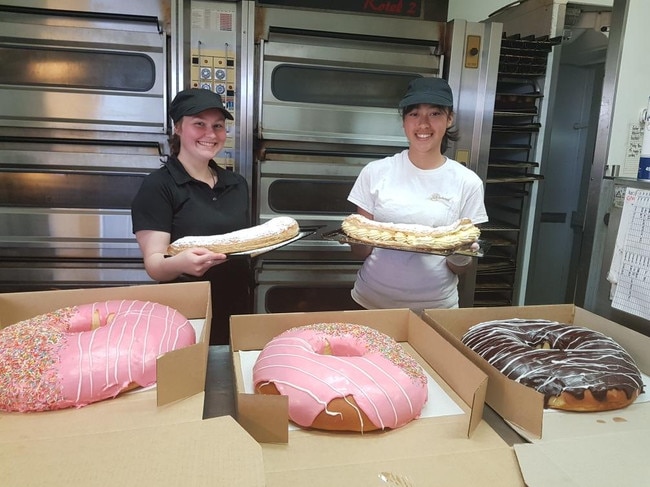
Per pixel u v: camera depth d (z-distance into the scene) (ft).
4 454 1.93
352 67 7.08
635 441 2.54
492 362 3.34
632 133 4.25
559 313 4.19
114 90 6.54
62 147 6.64
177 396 2.72
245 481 1.79
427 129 4.71
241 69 6.72
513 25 8.73
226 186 5.06
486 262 8.52
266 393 2.87
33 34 6.24
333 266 7.59
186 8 6.51
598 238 4.31
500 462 2.35
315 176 7.34
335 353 3.25
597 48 8.00
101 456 1.92
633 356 3.60
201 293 3.84
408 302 5.02
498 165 7.84
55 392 2.68
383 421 2.64
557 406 2.96
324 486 2.15
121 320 3.22
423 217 4.95
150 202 4.59
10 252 6.79
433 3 7.99
